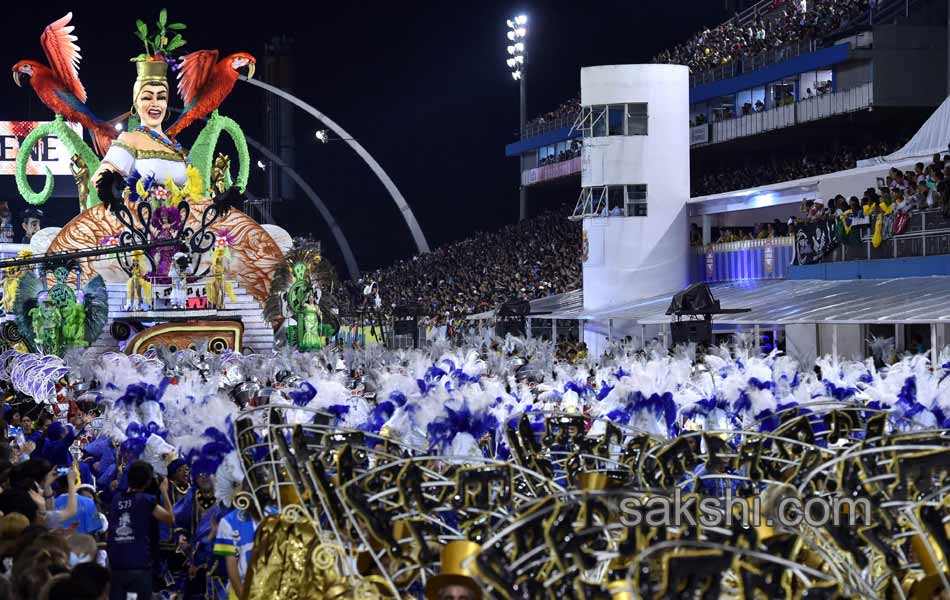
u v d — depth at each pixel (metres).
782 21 71.56
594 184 53.34
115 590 11.70
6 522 9.25
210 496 11.92
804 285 40.53
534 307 58.22
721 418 12.87
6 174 98.44
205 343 55.84
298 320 59.62
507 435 9.01
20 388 30.86
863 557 6.62
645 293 52.97
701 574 5.09
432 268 88.38
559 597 5.56
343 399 11.52
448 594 6.50
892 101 60.72
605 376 17.45
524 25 92.81
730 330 43.62
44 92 70.56
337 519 7.26
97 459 15.85
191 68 70.50
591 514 5.76
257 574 7.55
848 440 9.28
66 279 55.84
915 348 31.47
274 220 126.38
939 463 6.61
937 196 34.03
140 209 64.00
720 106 75.69
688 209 53.62
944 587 6.27
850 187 45.12
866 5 63.78
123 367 15.78
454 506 7.30
